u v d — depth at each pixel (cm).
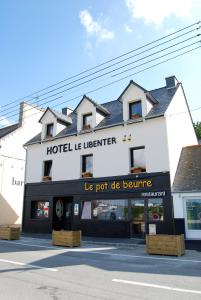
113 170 1925
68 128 2330
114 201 1884
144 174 1791
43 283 731
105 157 1980
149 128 1836
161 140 1777
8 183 2720
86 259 1098
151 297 627
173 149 1833
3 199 2667
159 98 2053
